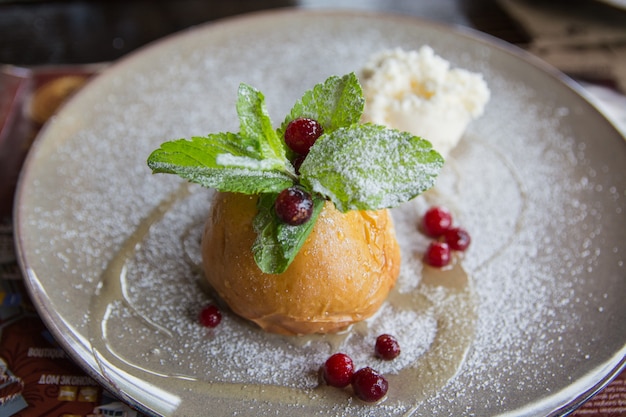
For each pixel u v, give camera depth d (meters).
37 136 0.42
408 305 0.36
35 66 0.51
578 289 0.36
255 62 0.48
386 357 0.34
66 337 0.33
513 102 0.46
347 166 0.30
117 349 0.34
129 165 0.42
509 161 0.43
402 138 0.31
